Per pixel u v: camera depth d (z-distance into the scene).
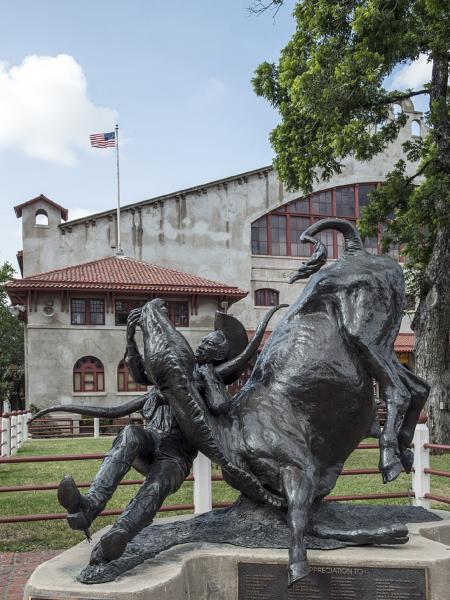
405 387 4.12
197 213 34.72
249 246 35.31
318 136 17.42
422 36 15.73
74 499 3.42
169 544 3.92
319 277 4.42
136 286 29.50
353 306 4.22
